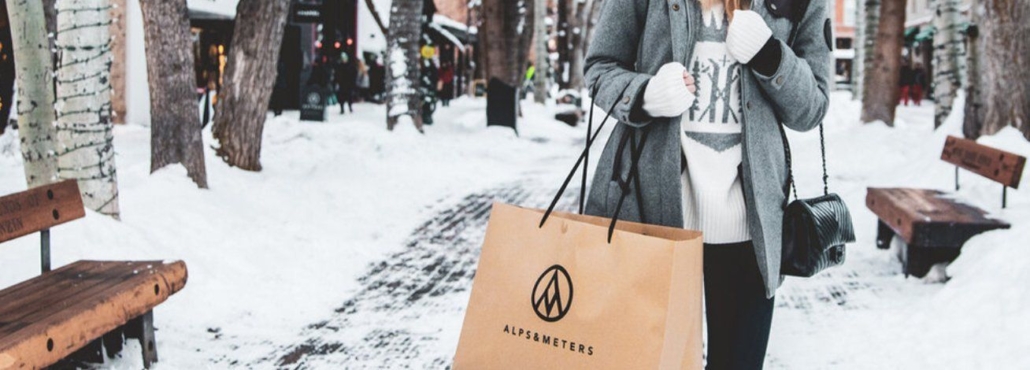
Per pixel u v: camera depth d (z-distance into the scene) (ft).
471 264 25.04
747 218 9.11
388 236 29.09
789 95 8.79
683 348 8.04
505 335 8.27
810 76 8.91
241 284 21.57
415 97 62.23
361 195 35.45
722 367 9.61
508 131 69.05
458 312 19.80
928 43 184.55
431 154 51.60
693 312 8.13
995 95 30.73
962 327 16.51
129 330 15.55
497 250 8.43
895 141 47.75
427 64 74.02
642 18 9.42
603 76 9.16
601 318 7.84
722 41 9.02
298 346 17.24
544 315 8.09
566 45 125.49
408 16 61.62
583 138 75.31
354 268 24.35
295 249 25.67
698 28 9.02
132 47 69.41
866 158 45.11
